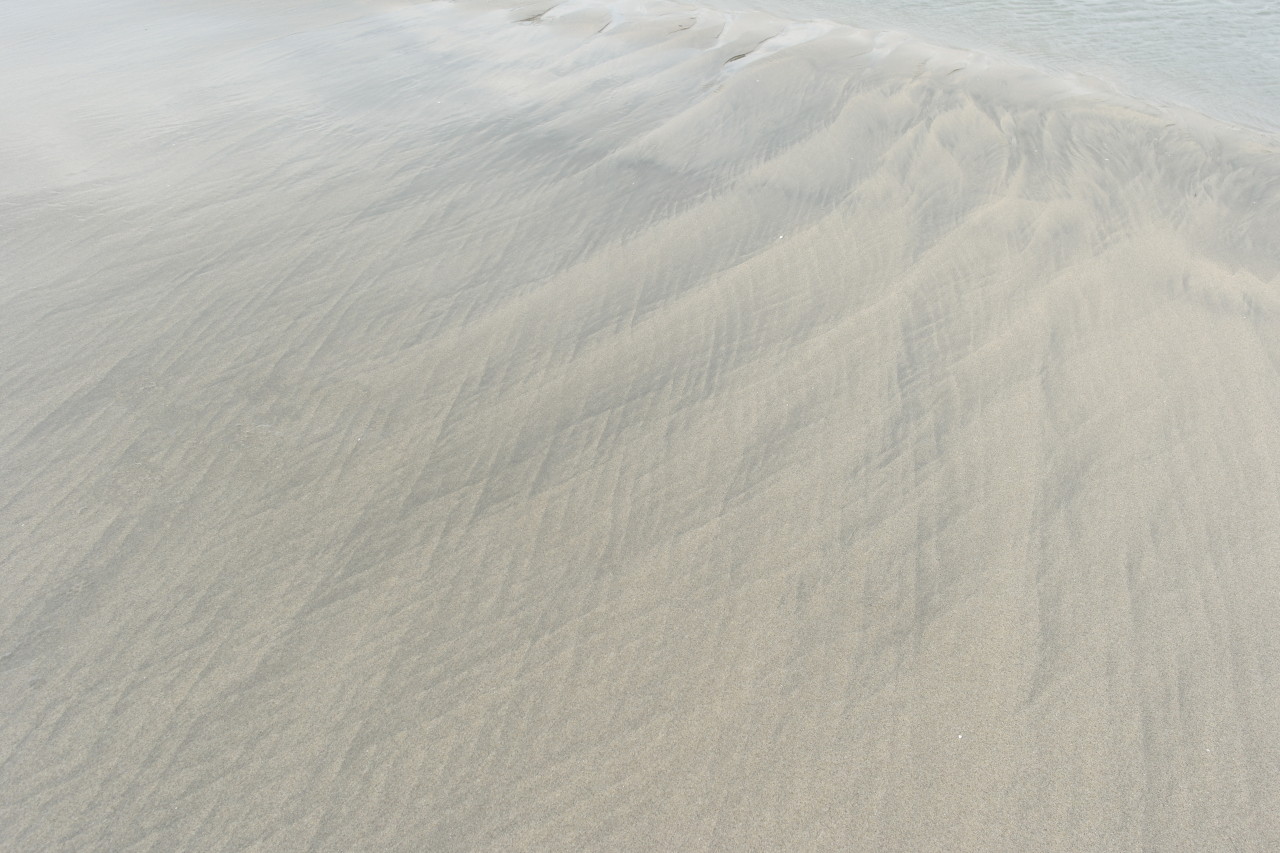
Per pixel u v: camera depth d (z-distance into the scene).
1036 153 6.09
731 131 6.62
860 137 6.39
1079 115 6.70
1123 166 5.91
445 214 5.64
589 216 5.56
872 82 7.35
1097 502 3.38
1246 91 7.44
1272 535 3.23
